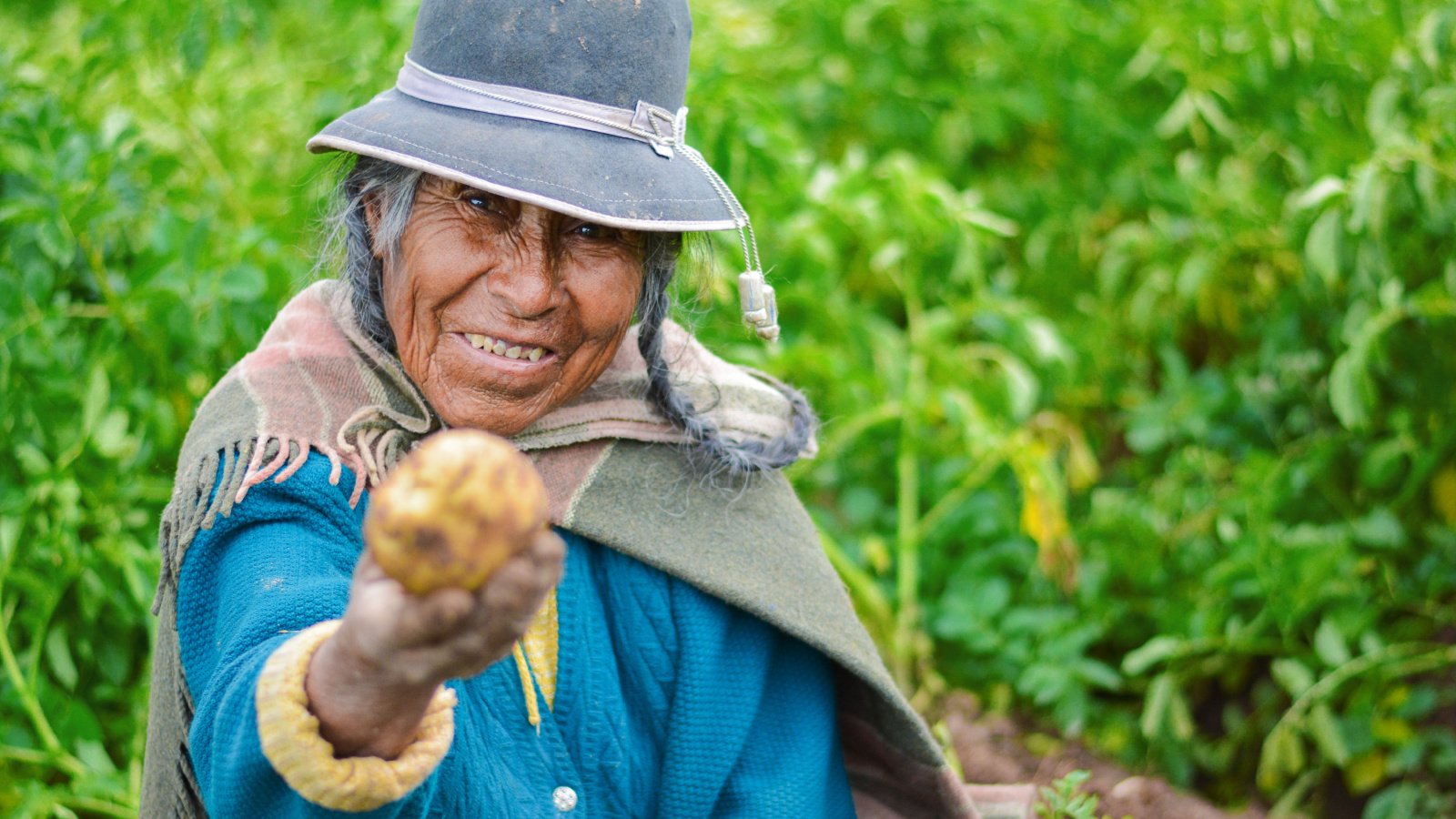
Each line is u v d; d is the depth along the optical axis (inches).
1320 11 109.5
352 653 32.1
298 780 33.3
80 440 83.3
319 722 33.8
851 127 129.2
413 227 47.5
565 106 46.1
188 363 90.3
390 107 47.4
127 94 104.1
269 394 50.3
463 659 31.9
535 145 45.4
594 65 46.2
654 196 46.3
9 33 131.3
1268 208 111.7
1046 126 130.1
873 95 128.1
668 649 54.2
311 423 49.8
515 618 31.5
